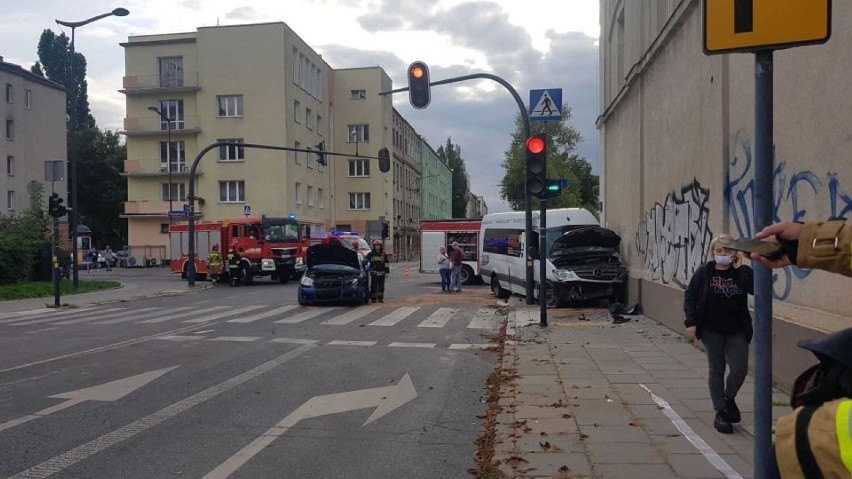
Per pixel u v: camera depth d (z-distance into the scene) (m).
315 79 55.44
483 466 5.26
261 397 7.77
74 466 5.41
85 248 53.75
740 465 5.10
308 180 53.12
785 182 7.53
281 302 19.94
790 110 7.39
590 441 5.75
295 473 5.23
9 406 7.37
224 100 48.41
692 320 6.08
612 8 19.97
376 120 61.38
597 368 8.93
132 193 50.53
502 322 14.71
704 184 10.26
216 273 28.64
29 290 23.22
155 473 5.24
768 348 2.81
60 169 20.94
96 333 13.42
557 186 12.98
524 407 6.95
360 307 18.09
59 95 52.94
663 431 6.00
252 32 47.84
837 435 1.64
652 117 13.93
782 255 1.96
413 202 84.69
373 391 8.07
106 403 7.48
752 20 2.80
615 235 17.34
